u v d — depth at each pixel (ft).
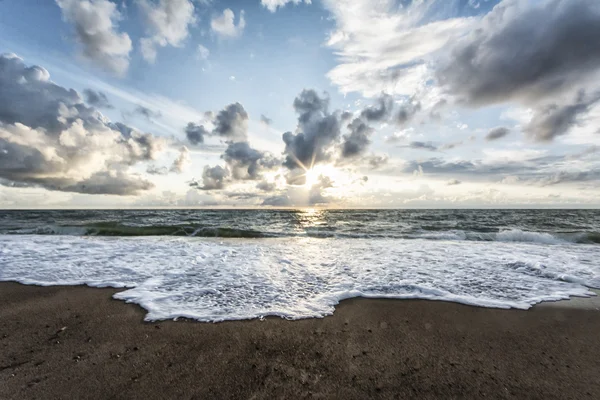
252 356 8.43
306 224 61.00
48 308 12.30
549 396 6.81
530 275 18.28
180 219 73.36
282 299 13.53
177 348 8.87
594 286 15.87
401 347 9.07
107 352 8.64
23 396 6.64
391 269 19.80
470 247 30.37
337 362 8.15
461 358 8.45
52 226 46.44
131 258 22.97
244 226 54.90
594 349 9.04
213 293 14.37
